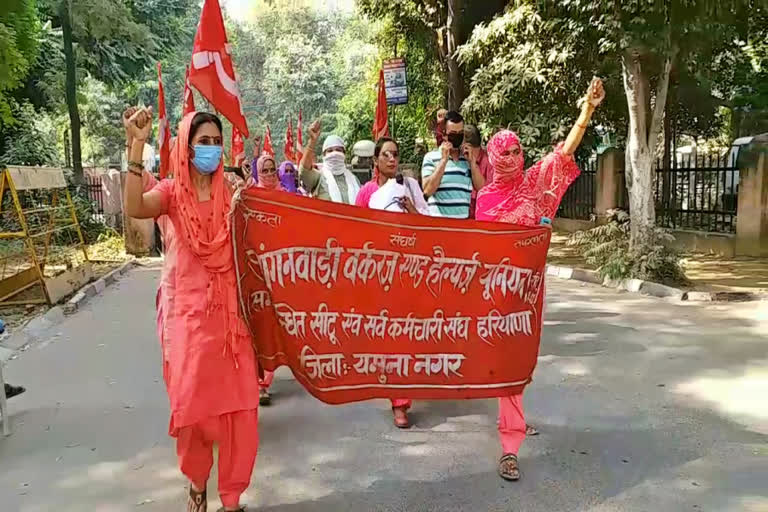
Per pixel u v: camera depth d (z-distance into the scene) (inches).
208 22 164.2
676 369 241.6
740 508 146.0
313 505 150.9
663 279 400.5
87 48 901.2
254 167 347.3
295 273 145.8
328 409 213.0
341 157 268.4
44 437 192.2
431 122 778.2
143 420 204.4
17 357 280.7
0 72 608.1
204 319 134.9
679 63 472.7
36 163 775.7
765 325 300.2
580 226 708.0
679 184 594.2
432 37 731.4
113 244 655.1
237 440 137.7
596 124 606.9
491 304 159.3
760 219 501.7
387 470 167.9
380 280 151.6
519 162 172.7
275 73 2074.3
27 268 438.3
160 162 178.5
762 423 192.2
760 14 470.6
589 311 341.1
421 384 156.6
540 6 447.5
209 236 136.7
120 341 303.6
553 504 149.4
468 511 147.1
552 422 196.7
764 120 680.4
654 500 150.2
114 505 152.6
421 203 191.0
